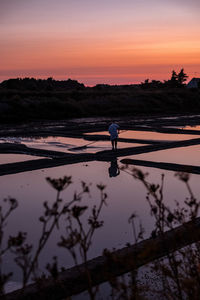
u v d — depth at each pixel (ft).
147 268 16.83
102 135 81.35
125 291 8.09
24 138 79.77
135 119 127.24
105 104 163.12
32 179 41.81
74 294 15.53
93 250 21.50
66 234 23.94
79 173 44.73
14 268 18.66
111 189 36.73
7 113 130.00
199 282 8.70
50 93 177.78
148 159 53.06
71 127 98.37
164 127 99.40
